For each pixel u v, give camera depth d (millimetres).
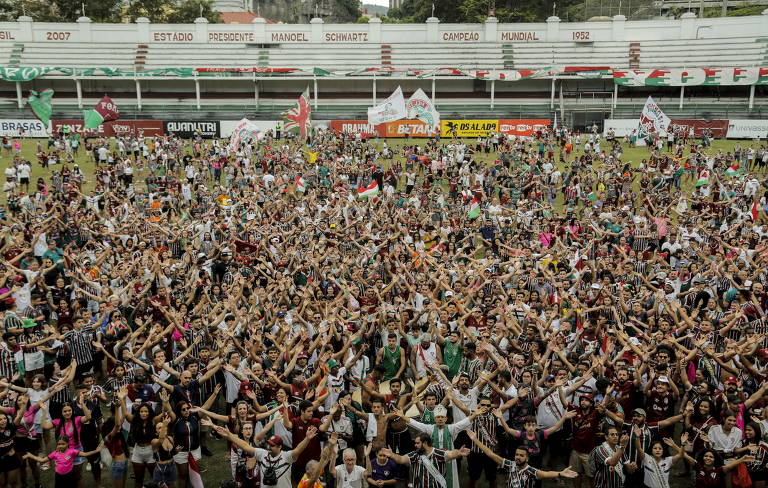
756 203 29000
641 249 25125
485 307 16688
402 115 48188
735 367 13562
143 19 70375
